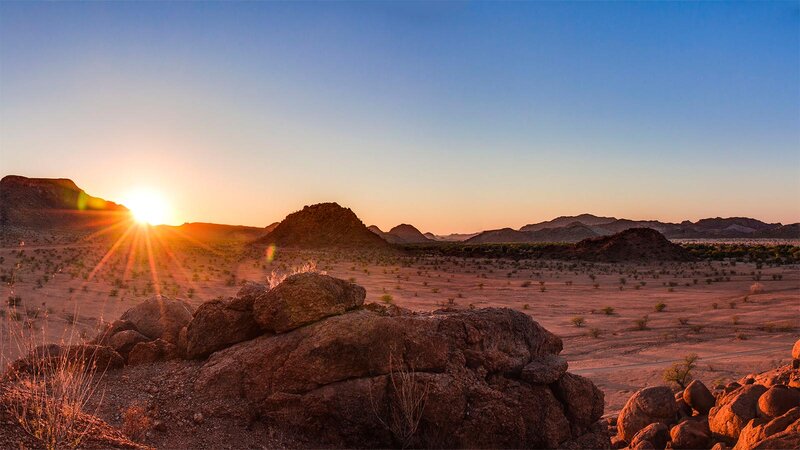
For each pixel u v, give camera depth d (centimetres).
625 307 4931
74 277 5094
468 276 8138
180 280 5494
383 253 15462
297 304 1187
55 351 1202
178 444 998
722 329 3688
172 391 1152
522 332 1333
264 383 1128
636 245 12556
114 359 1263
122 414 1066
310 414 1087
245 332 1260
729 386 1202
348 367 1118
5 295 3634
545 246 14300
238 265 8250
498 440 1152
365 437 1094
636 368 2539
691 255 12612
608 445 1254
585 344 3269
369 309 1318
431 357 1166
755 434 879
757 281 6931
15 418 757
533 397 1231
